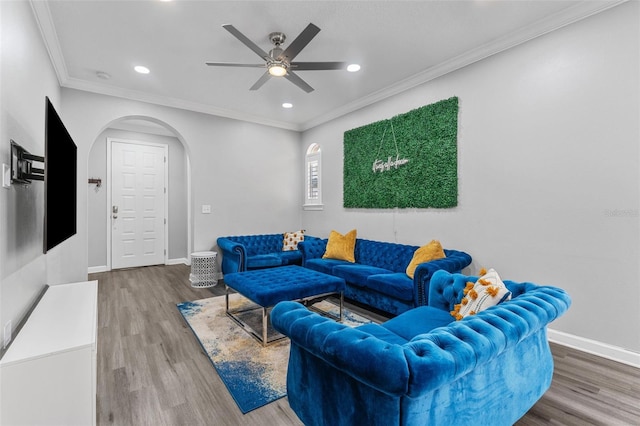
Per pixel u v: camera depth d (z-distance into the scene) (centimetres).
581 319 250
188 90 409
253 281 294
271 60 261
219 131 500
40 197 230
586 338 247
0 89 152
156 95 426
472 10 246
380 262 393
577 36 250
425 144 364
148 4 238
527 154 280
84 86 382
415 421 101
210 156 492
